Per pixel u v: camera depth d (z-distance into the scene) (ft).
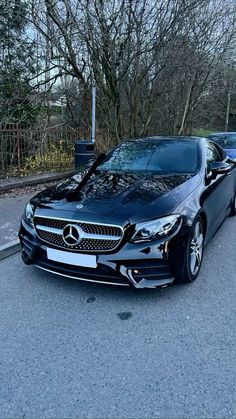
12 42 35.81
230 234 17.10
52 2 30.22
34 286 11.46
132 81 36.06
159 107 44.55
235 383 7.35
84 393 7.09
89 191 11.58
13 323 9.46
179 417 6.52
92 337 8.88
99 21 30.78
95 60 33.42
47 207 10.87
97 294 10.94
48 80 36.24
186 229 10.39
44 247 10.73
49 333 9.04
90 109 36.96
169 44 34.17
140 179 12.53
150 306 10.28
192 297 10.81
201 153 14.40
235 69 46.42
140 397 6.98
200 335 8.98
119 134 37.93
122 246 9.66
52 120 37.86
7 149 25.86
